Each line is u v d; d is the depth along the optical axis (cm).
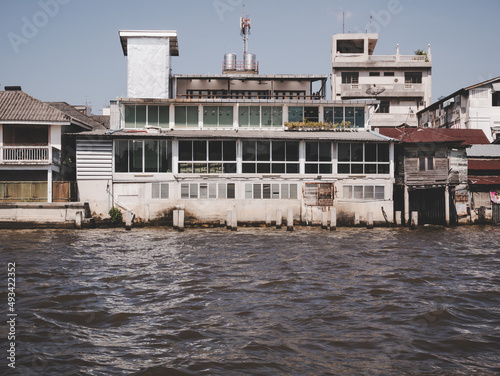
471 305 1307
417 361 938
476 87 4184
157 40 3838
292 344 1020
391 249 2244
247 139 3133
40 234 2698
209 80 3947
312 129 3484
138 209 3083
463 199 3378
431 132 3344
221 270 1745
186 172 3127
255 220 3122
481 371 895
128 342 1031
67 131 3341
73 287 1484
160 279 1598
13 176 3095
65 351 981
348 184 3184
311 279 1602
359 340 1043
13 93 3284
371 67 4850
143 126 3472
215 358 948
